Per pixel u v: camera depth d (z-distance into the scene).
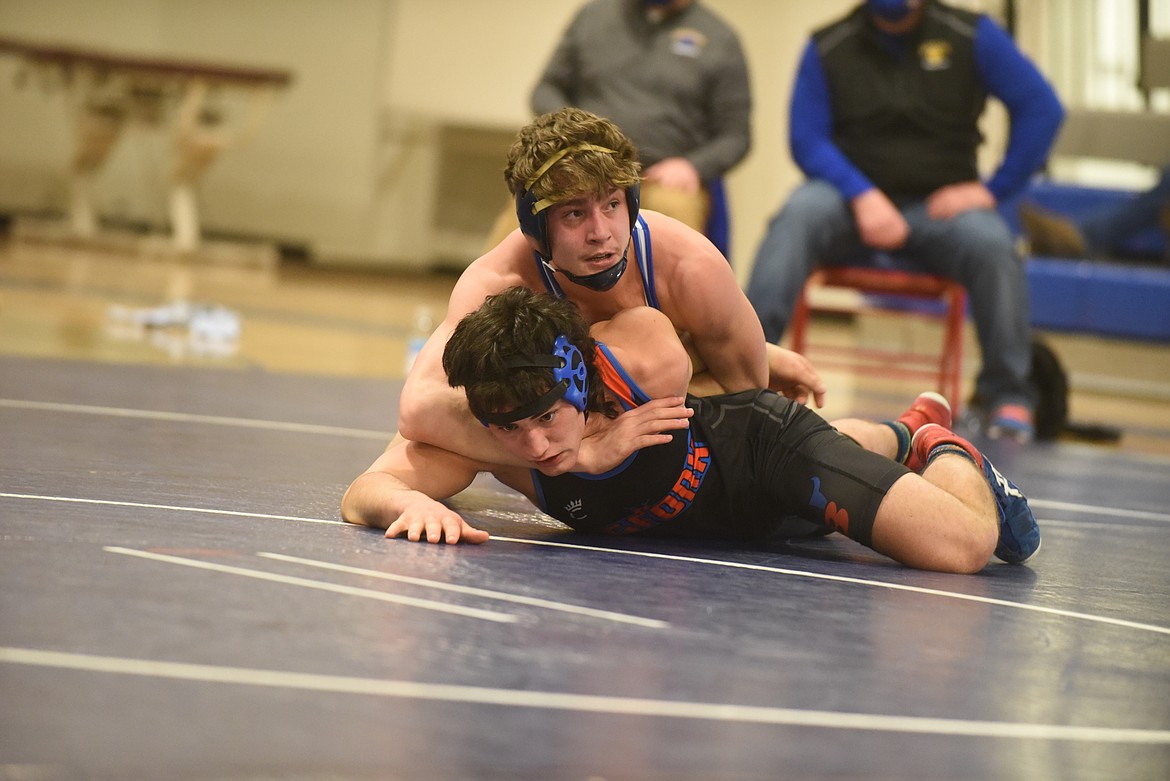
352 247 35.28
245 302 22.88
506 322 5.86
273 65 35.31
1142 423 18.22
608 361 6.29
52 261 26.52
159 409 10.80
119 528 6.04
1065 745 3.96
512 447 6.05
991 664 4.78
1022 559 6.97
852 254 15.05
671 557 6.40
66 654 4.13
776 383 7.72
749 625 5.08
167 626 4.49
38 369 12.61
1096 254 23.19
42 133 35.72
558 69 15.39
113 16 35.75
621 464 6.43
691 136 14.95
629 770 3.52
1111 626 5.57
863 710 4.13
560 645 4.59
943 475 6.66
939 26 14.84
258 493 7.39
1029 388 14.88
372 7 34.56
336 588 5.15
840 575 6.27
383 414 11.84
